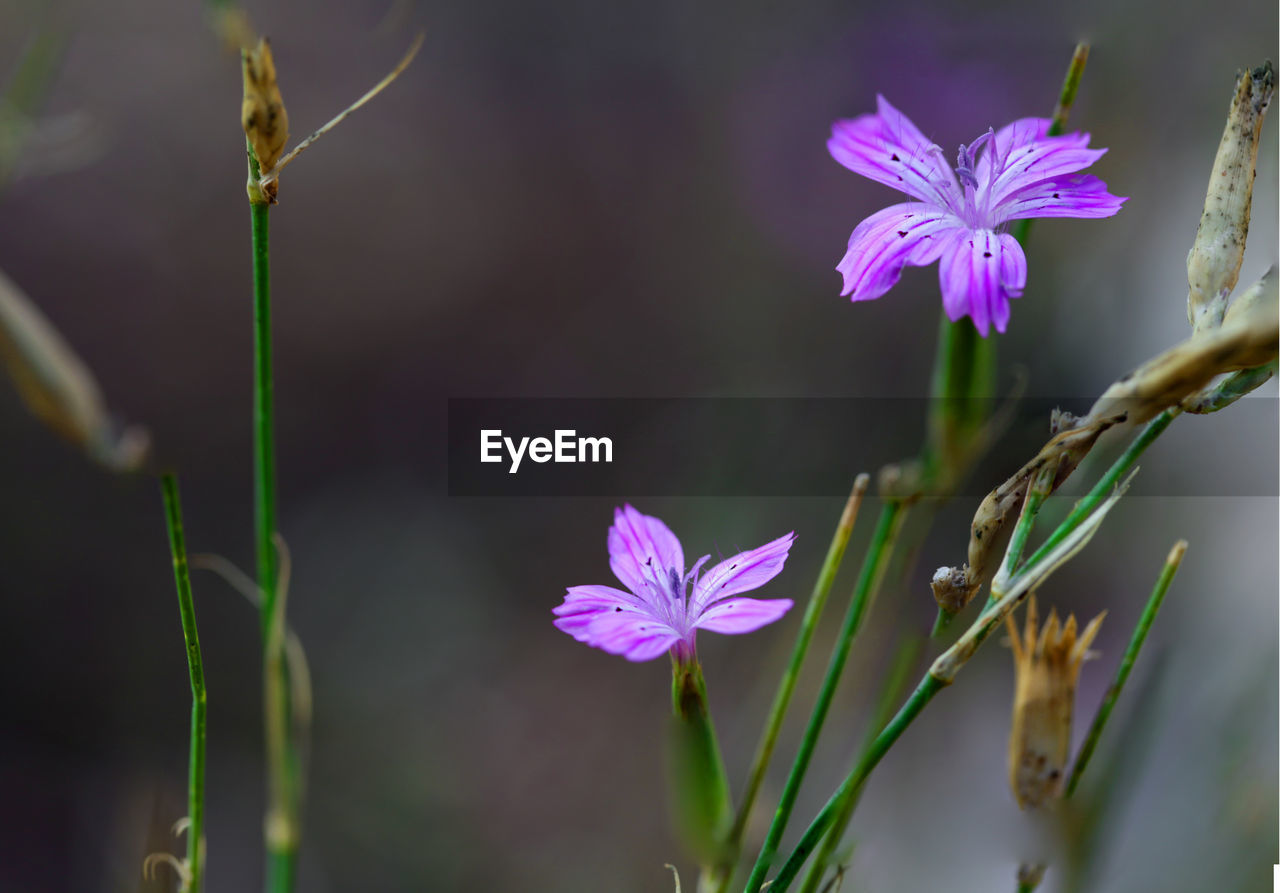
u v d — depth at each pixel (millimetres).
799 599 638
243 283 878
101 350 816
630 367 883
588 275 932
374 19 985
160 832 330
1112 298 667
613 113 1000
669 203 963
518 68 1018
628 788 656
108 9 877
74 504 735
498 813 650
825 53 945
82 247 839
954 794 496
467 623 748
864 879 458
